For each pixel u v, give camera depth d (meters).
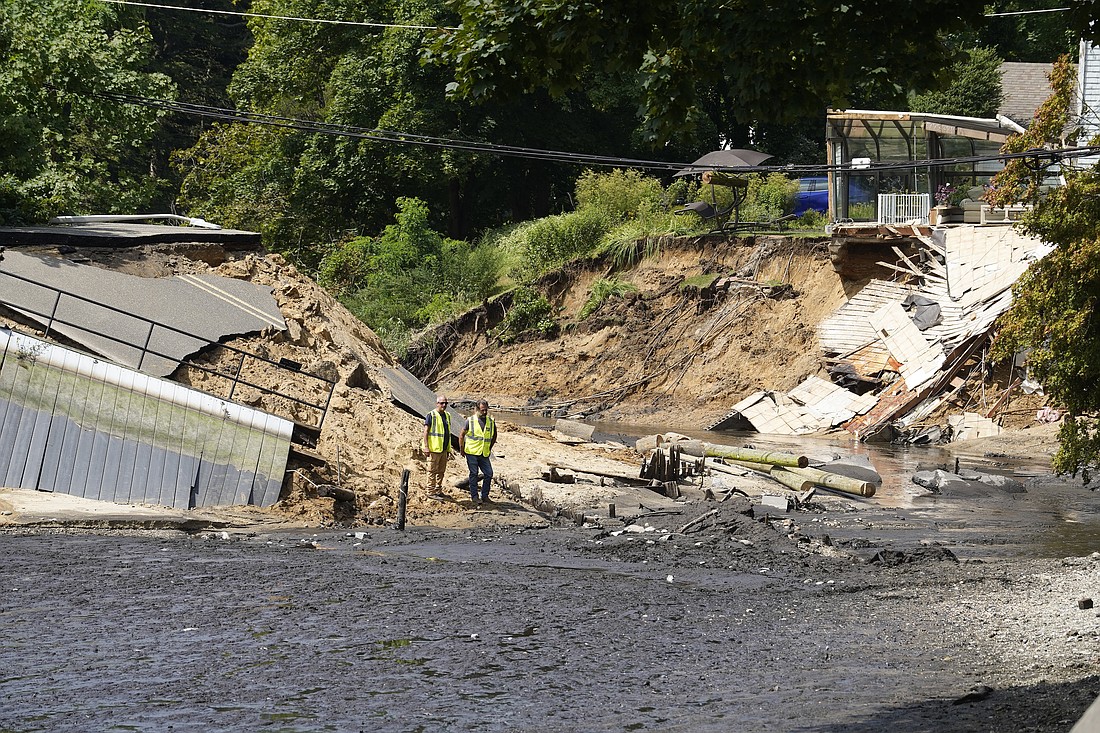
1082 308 37.34
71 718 16.67
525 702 17.97
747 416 75.25
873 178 84.69
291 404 45.53
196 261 52.84
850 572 32.56
